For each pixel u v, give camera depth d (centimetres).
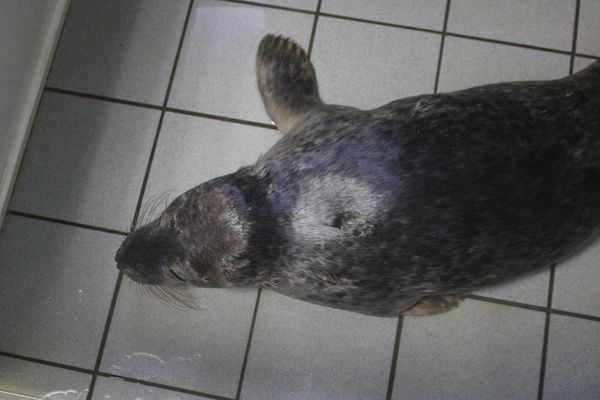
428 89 120
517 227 91
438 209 90
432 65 121
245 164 119
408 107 95
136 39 123
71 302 116
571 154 92
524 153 91
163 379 113
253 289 115
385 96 120
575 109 95
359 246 92
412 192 90
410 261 92
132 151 120
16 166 117
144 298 116
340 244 92
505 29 122
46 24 120
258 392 113
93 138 120
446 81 120
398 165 91
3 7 106
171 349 114
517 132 92
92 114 121
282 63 117
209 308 115
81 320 115
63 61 122
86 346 114
